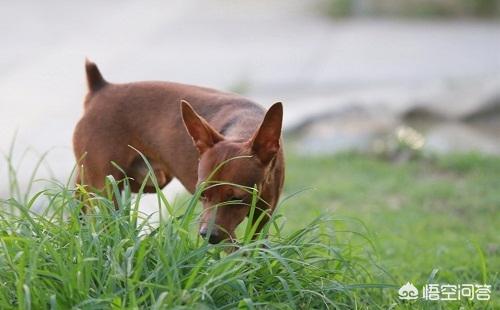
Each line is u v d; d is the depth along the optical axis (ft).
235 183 26.00
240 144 26.66
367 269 30.35
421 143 54.95
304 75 77.77
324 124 60.59
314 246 27.66
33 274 22.49
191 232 27.22
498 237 37.73
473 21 103.50
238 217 26.37
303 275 25.71
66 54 84.79
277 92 72.79
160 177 32.42
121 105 31.01
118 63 81.87
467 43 89.40
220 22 105.29
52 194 27.04
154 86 31.19
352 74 77.41
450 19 104.88
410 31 97.71
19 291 22.16
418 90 67.31
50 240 24.72
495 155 52.85
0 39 92.07
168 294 22.31
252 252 24.95
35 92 70.23
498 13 105.70
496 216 42.01
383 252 34.94
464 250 35.29
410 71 77.41
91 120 31.17
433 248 35.86
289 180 48.85
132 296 22.00
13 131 59.06
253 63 82.64
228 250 25.96
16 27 99.04
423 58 82.79
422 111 63.31
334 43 91.86
